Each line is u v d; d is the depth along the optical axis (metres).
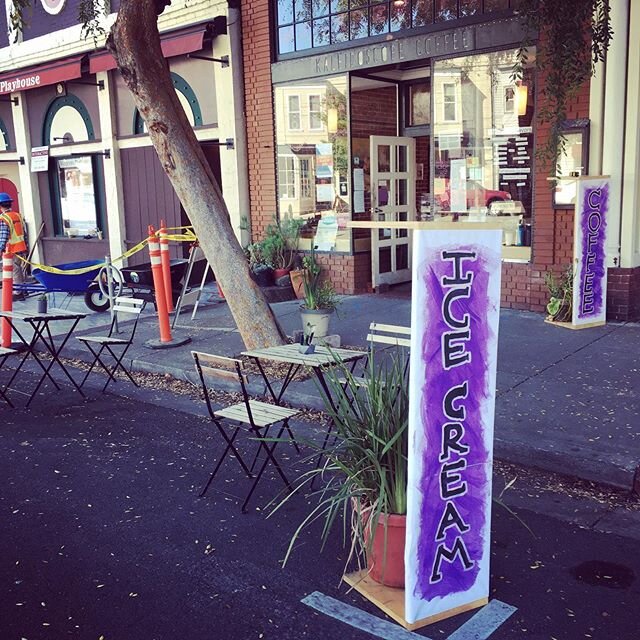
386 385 3.66
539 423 5.52
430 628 3.27
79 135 16.08
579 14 6.62
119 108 14.84
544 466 5.05
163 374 7.93
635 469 4.67
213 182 7.61
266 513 4.57
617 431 5.29
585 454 4.91
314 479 5.07
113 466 5.46
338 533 4.27
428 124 11.48
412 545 3.17
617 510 4.45
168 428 6.32
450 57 9.70
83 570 3.93
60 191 16.98
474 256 3.12
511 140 9.30
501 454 5.25
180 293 10.93
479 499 3.32
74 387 7.78
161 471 5.32
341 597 3.56
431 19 9.82
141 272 10.84
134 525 4.45
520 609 3.40
